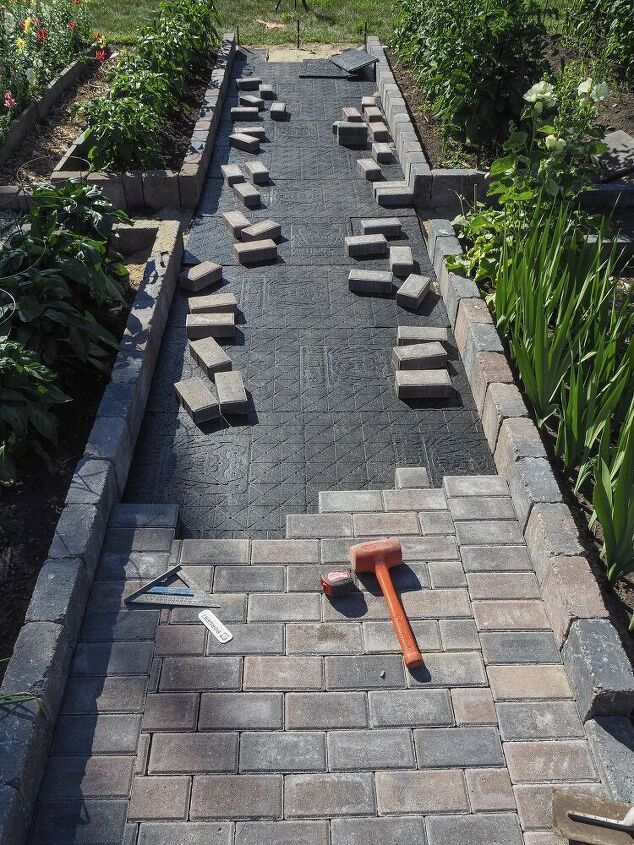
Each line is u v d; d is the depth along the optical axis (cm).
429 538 397
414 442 477
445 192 752
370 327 582
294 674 333
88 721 313
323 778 296
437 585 373
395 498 421
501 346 504
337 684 329
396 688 329
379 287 618
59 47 1048
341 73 1098
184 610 359
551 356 446
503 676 333
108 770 297
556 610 346
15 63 904
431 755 305
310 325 583
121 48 1159
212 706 320
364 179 813
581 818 278
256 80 1045
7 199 716
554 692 328
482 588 371
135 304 542
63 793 290
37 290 496
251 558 385
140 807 286
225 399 488
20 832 271
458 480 431
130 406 449
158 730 311
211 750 304
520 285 511
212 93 952
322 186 797
